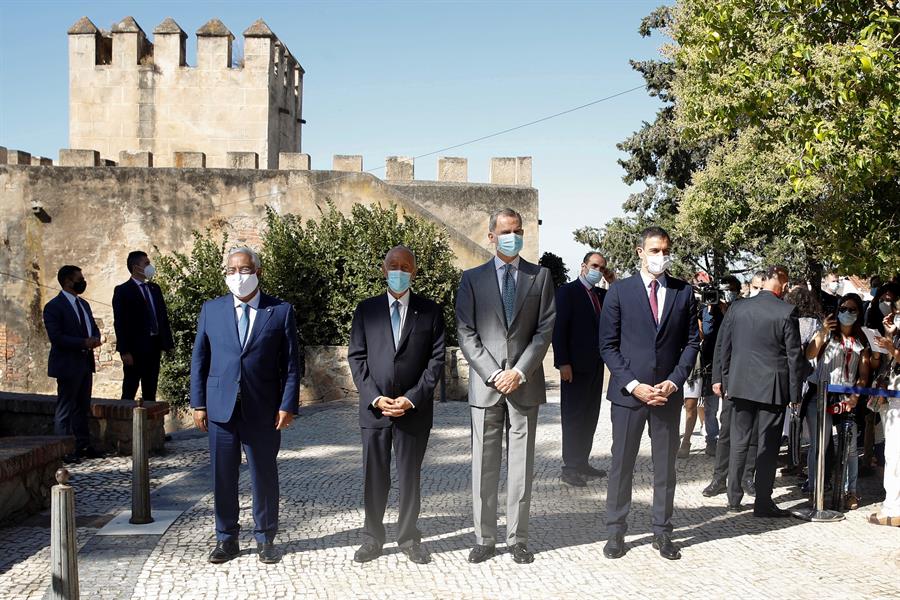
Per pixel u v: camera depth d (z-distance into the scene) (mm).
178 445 10180
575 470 8008
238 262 5727
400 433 5766
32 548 5926
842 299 7078
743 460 7031
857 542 6203
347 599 4996
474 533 6332
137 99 26734
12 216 19344
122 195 19172
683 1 10148
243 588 5156
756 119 9047
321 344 15273
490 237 5926
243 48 26797
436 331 5922
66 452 7355
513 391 5742
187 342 15391
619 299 6059
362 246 15477
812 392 7379
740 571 5539
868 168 7723
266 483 5707
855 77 7516
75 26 26688
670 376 5867
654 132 30047
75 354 9117
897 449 6664
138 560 5641
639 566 5637
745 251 26359
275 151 27938
